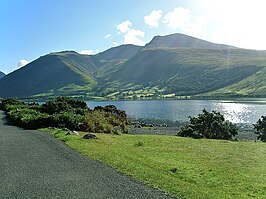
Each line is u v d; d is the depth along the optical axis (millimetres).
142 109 122562
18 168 13758
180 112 103312
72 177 12086
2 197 9930
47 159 15516
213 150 19609
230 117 85625
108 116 39312
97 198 9594
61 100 43594
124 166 13641
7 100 65188
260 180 12305
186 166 14547
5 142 21312
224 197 9930
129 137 26562
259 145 22203
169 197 9602
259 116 87062
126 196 9719
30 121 31031
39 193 10250
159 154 17812
